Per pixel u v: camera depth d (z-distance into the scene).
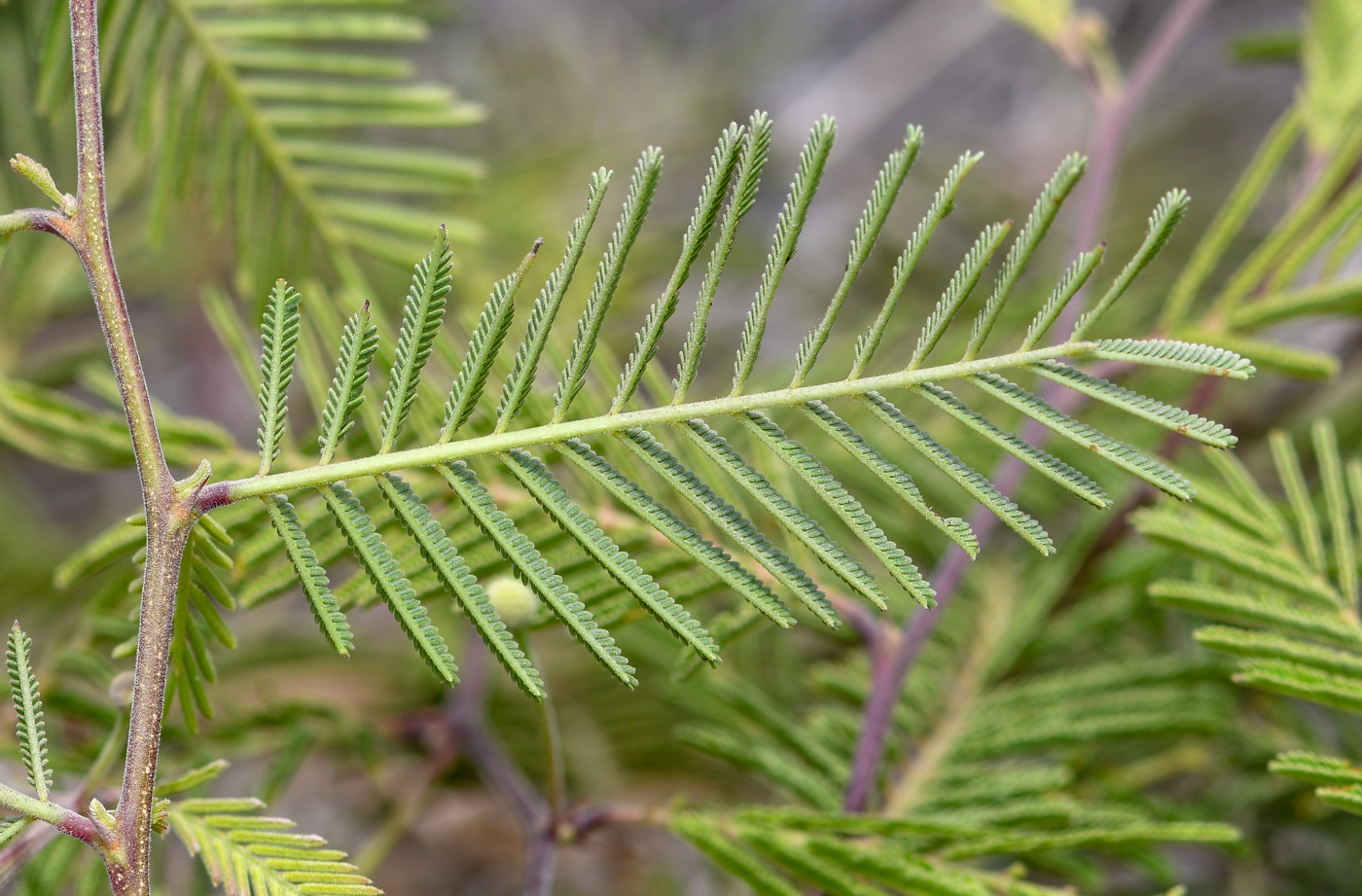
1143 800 0.61
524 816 0.68
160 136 0.56
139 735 0.44
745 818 0.50
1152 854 0.55
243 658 0.85
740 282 1.26
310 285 0.53
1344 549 0.51
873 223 0.44
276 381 0.44
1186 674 0.59
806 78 1.92
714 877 0.97
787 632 0.74
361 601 0.49
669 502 0.51
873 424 0.73
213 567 0.50
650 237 1.12
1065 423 0.43
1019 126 1.83
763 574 0.52
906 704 0.61
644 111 1.54
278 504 0.44
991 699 0.61
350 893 0.46
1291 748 0.66
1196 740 0.69
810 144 0.43
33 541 0.89
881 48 1.80
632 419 0.44
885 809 0.55
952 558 0.55
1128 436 0.72
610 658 0.43
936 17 1.80
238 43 0.56
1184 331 0.60
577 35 1.61
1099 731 0.57
